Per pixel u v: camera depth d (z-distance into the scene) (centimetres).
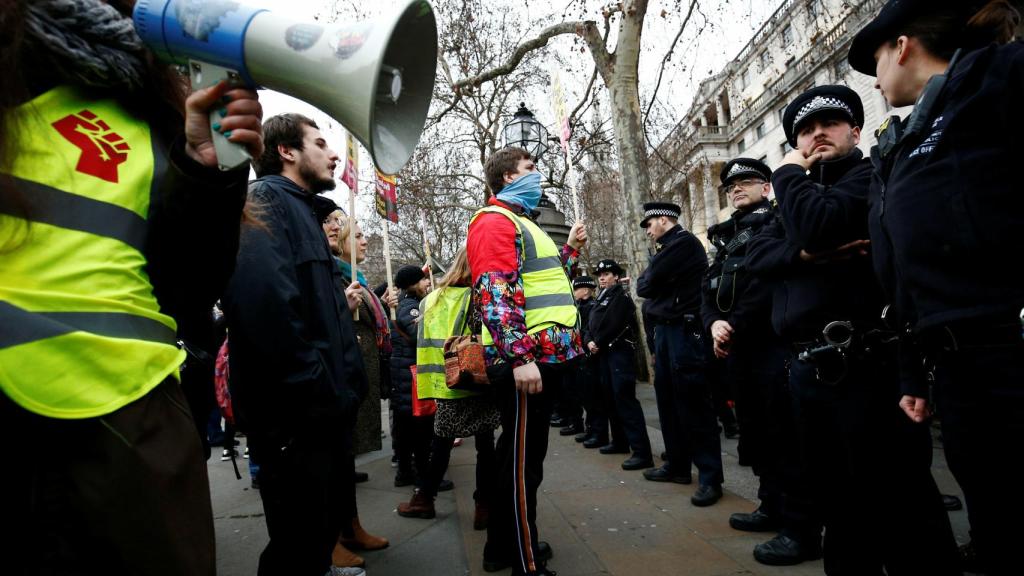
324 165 225
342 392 186
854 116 218
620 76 1005
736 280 316
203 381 131
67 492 74
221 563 284
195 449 87
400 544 301
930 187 134
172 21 83
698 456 350
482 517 319
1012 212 121
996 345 122
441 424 320
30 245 75
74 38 80
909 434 178
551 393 243
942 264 131
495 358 242
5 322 72
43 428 74
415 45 95
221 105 88
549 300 244
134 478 76
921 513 176
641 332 1020
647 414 695
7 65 75
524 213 265
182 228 94
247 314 166
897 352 177
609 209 2320
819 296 196
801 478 259
